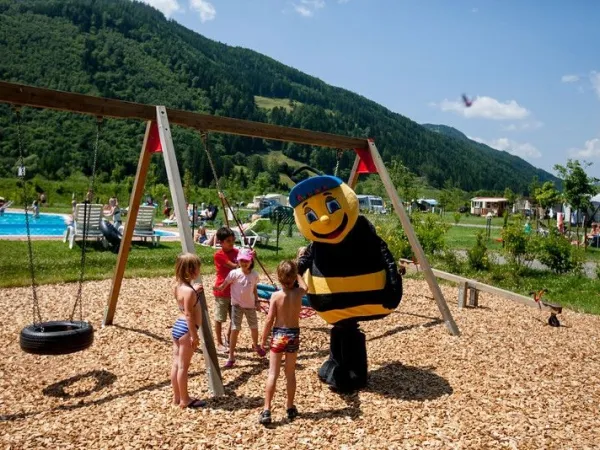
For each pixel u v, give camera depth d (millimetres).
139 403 5004
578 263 15969
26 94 5516
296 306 4820
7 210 37594
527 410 5105
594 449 4340
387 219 18859
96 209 16984
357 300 5414
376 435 4457
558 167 28594
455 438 4445
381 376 5965
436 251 18422
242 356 6531
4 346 6723
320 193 5430
